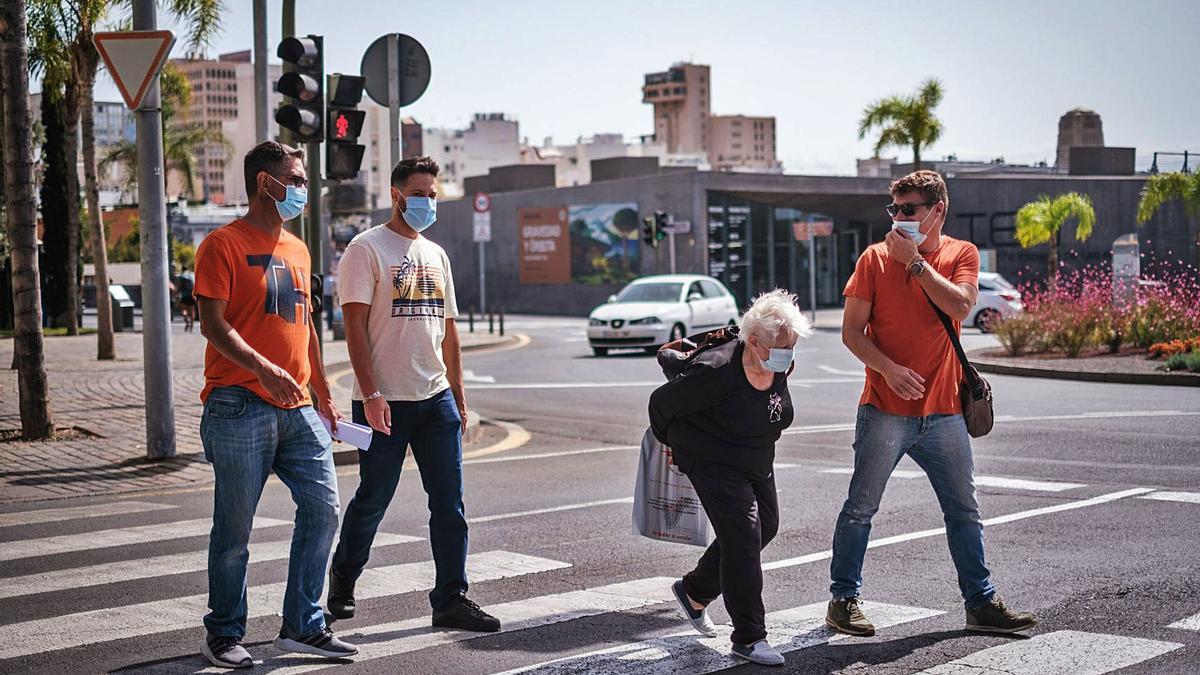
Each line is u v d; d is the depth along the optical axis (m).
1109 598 6.18
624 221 55.03
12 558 7.44
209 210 89.62
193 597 6.45
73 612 6.15
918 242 5.39
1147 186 47.25
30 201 12.70
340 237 34.03
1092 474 10.23
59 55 24.55
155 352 11.41
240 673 5.11
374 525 5.82
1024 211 48.75
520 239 60.25
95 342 30.91
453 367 5.98
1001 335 23.91
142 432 13.26
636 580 6.84
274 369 4.95
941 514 8.55
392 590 6.63
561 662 5.21
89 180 24.52
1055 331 23.08
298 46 12.41
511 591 6.59
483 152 177.50
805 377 21.02
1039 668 5.03
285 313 5.12
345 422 5.45
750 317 5.13
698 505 5.64
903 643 5.46
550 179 69.25
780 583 6.71
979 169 66.62
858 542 5.64
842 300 56.53
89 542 7.93
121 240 73.81
